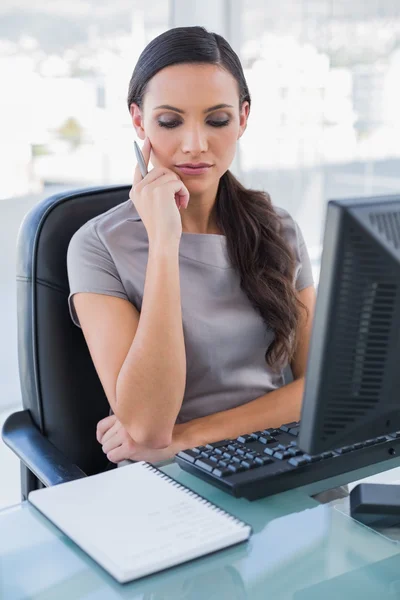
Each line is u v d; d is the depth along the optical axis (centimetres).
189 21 306
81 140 285
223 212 141
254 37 325
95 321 129
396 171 380
